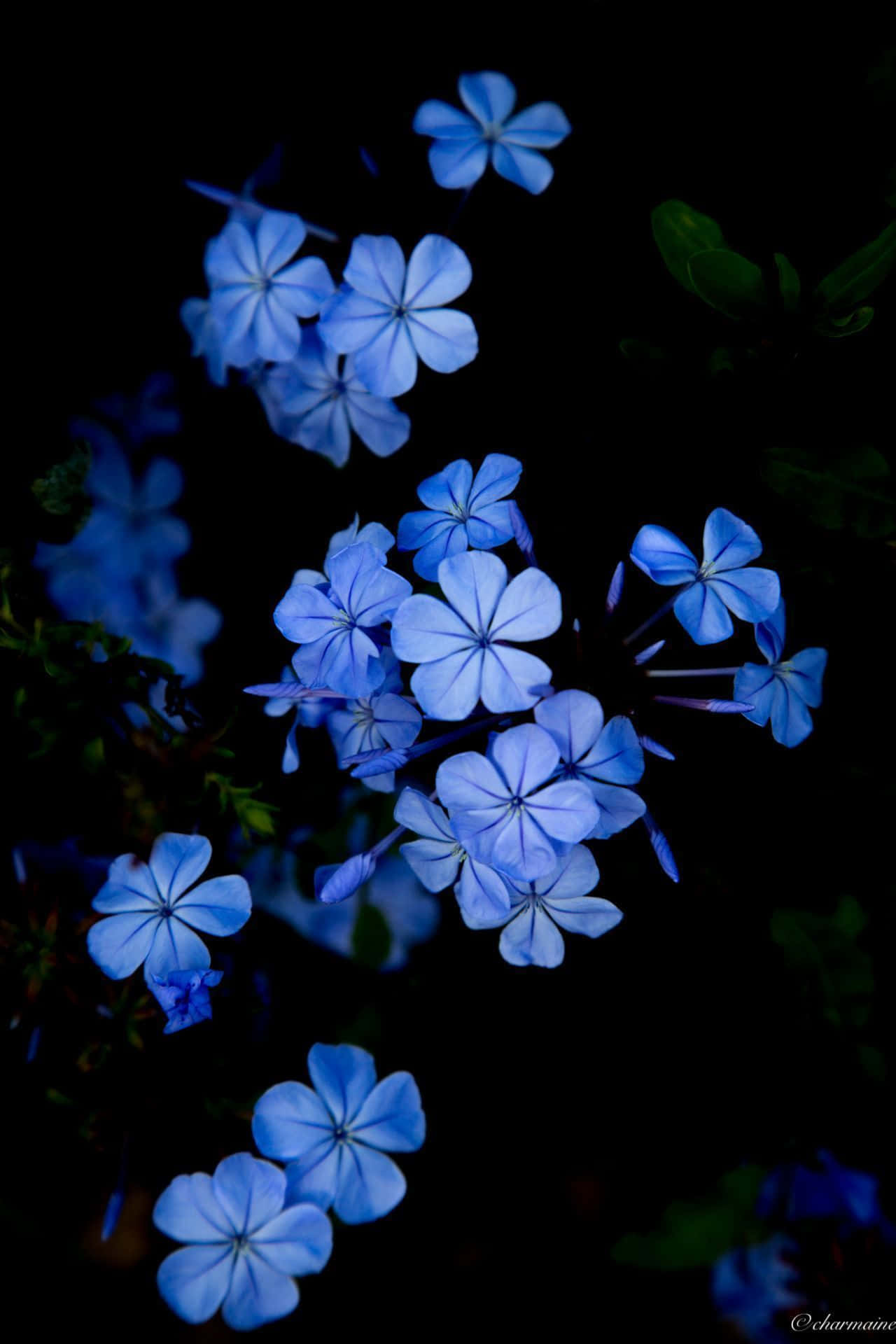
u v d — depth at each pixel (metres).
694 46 0.39
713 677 0.36
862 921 0.39
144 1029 0.37
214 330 0.40
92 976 0.37
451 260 0.37
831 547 0.37
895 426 0.37
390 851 0.40
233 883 0.35
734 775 0.38
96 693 0.37
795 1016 0.39
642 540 0.34
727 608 0.34
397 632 0.33
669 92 0.39
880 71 0.38
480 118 0.39
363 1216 0.35
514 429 0.39
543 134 0.39
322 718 0.36
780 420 0.37
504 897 0.34
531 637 0.33
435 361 0.37
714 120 0.39
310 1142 0.35
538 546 0.37
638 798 0.33
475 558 0.33
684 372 0.37
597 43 0.40
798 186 0.38
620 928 0.39
